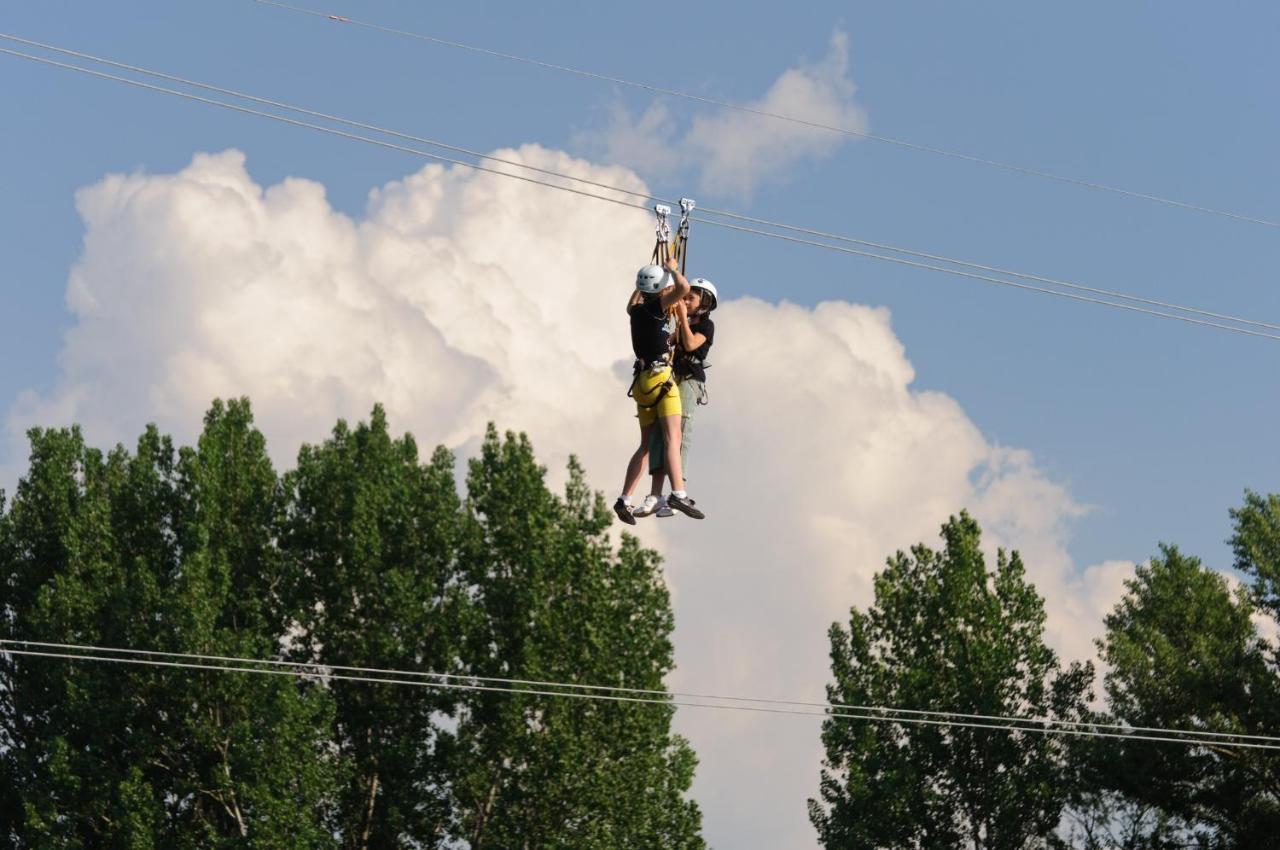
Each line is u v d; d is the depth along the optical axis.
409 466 68.00
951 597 66.38
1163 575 69.00
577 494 66.44
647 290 21.31
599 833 57.91
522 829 58.41
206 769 58.81
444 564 65.62
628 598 63.38
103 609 60.44
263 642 61.03
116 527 64.31
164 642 58.06
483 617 63.06
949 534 68.31
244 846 56.62
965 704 64.62
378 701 63.66
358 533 63.97
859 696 66.00
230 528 64.19
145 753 57.97
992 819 63.75
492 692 61.78
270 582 65.06
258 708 58.16
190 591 58.78
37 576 64.31
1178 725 65.12
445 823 62.84
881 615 67.69
